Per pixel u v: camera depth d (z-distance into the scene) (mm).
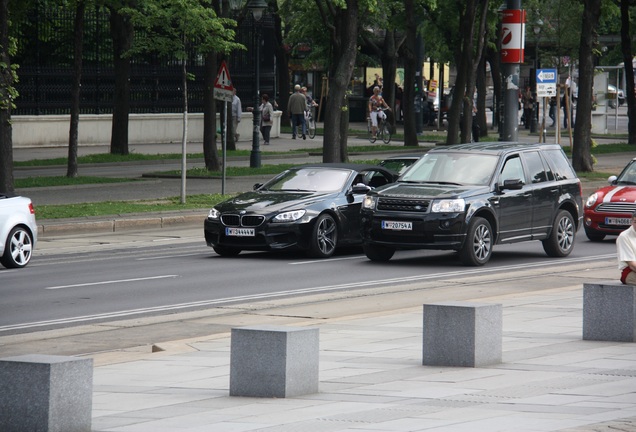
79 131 107312
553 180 47938
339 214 47438
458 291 37594
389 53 134875
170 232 57625
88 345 28656
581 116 86250
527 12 137250
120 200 65750
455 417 18234
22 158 93750
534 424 17500
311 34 133250
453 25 104750
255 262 45750
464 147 47594
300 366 20656
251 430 17562
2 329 30859
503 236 45500
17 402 16938
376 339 27688
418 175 46625
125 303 35188
